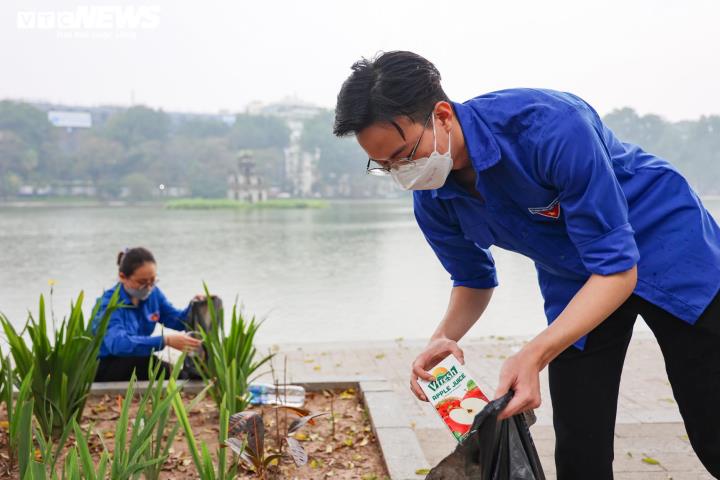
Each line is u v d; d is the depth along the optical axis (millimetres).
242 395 3680
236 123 139000
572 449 2064
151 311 4625
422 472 3006
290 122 166000
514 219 1952
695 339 1930
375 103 1730
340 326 8797
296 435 3596
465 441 1726
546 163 1747
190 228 38969
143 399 2604
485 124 1828
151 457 2588
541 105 1780
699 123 81688
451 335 2295
